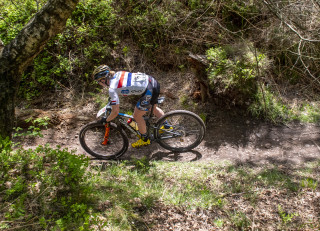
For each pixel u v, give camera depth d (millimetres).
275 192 3234
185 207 3062
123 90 3672
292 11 4898
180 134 4195
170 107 5016
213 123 4750
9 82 3211
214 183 3434
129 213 2936
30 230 2586
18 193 2918
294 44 4973
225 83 4539
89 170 3764
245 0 5594
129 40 5789
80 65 5367
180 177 3582
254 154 4105
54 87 5375
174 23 5617
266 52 5219
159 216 2936
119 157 4168
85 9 5605
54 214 2742
